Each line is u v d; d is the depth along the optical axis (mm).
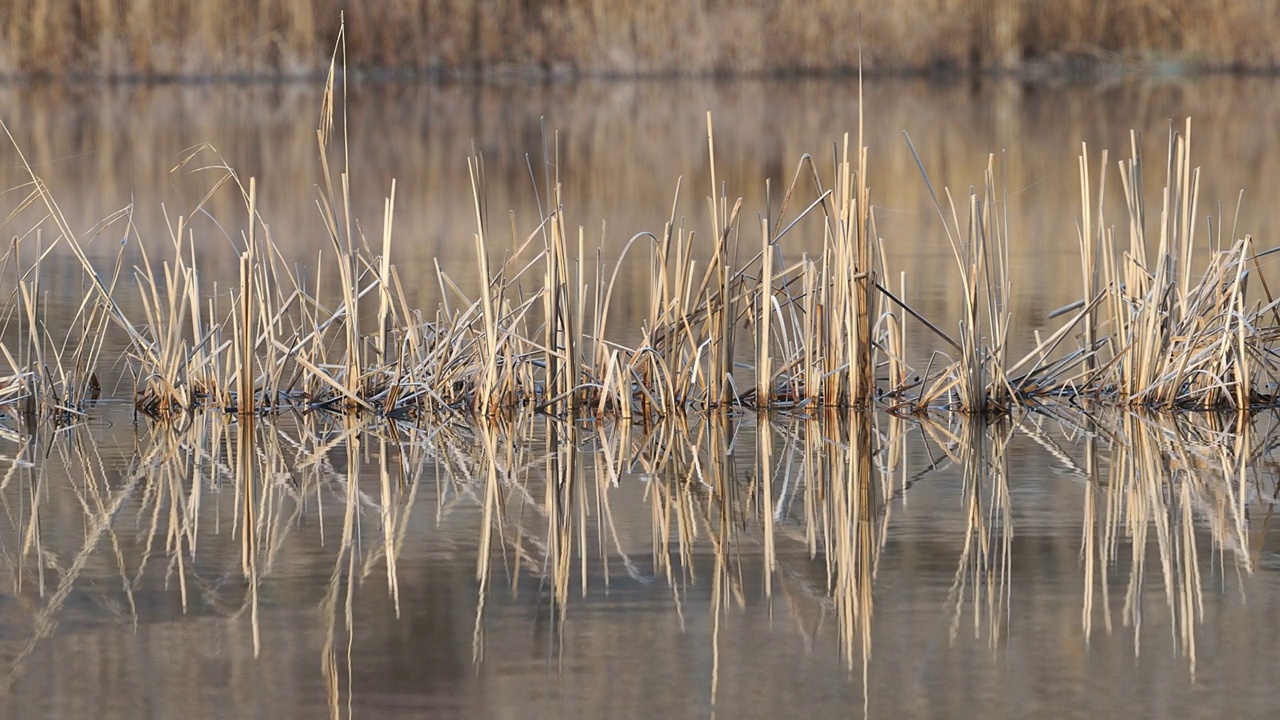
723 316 26938
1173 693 14625
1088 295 27484
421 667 15320
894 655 15602
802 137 74625
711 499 21547
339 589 17641
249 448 24484
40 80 103875
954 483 22266
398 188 59594
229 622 16578
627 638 16094
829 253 27000
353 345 27078
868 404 26953
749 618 16656
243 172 63938
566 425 26172
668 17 108625
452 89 101438
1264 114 83938
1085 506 21000
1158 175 61812
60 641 16062
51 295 36875
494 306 27656
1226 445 24469
